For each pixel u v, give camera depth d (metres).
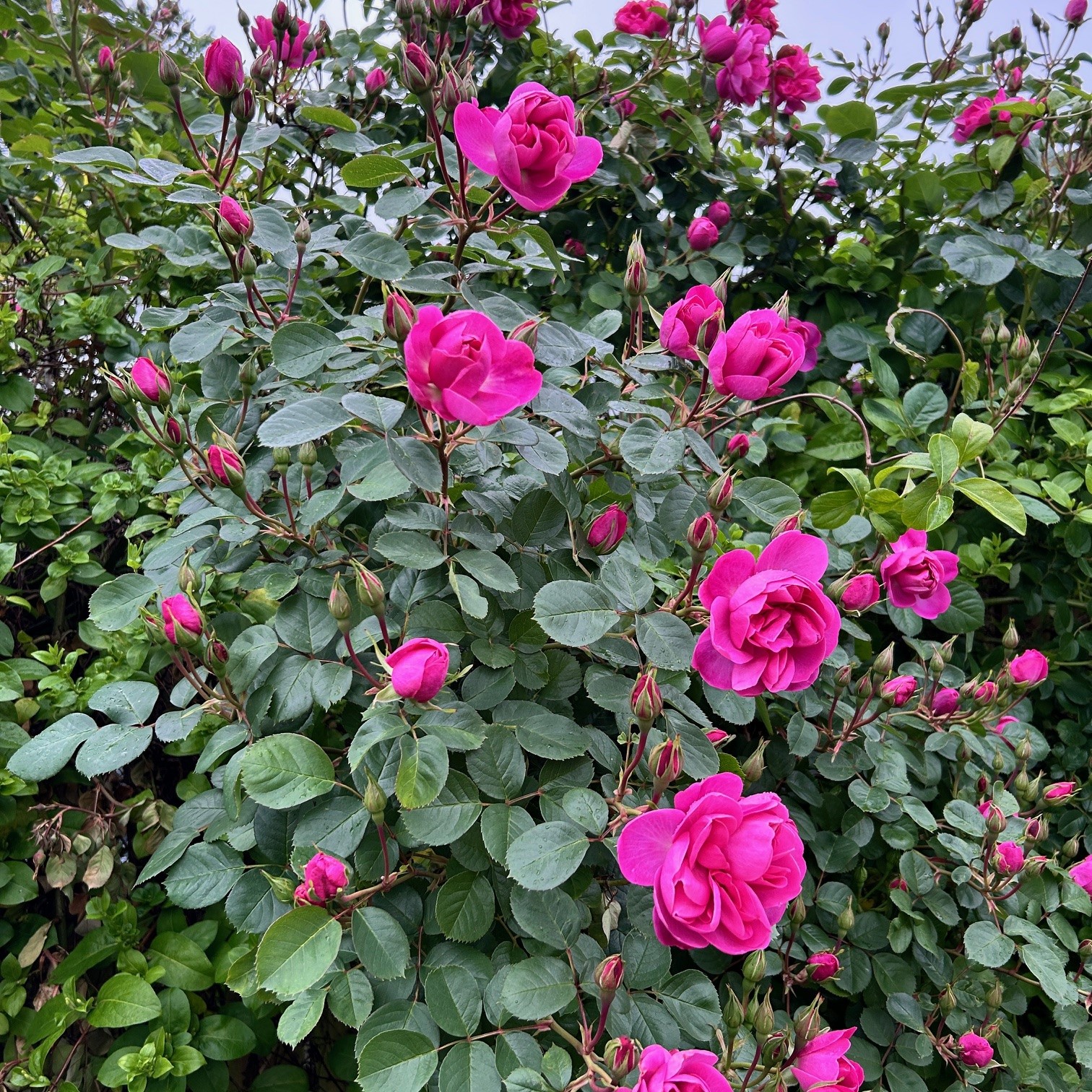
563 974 0.47
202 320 0.61
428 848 0.54
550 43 1.05
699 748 0.52
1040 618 1.02
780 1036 0.48
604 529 0.57
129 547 0.78
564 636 0.48
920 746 0.77
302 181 1.03
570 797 0.49
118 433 0.91
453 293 0.55
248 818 0.57
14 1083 0.64
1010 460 0.93
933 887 0.65
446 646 0.54
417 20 0.65
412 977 0.51
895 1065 0.63
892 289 1.10
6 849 0.73
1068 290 0.98
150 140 1.03
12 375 0.88
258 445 0.66
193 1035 0.65
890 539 0.68
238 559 0.62
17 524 0.80
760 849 0.42
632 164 0.99
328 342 0.55
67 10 0.97
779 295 1.10
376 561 0.61
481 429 0.52
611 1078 0.43
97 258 0.95
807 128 1.08
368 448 0.54
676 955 0.64
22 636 0.81
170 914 0.71
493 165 0.51
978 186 1.10
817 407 1.04
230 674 0.54
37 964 0.77
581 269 1.08
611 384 0.62
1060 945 0.68
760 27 0.98
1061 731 0.93
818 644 0.46
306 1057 0.76
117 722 0.56
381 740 0.50
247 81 0.67
